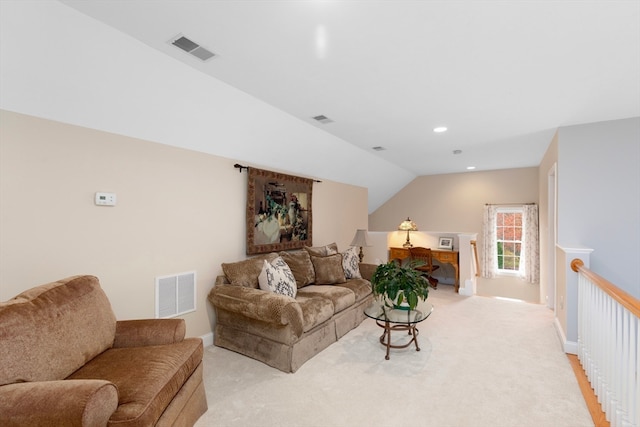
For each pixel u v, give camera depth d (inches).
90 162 87.3
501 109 116.5
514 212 242.7
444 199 268.5
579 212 128.6
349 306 137.7
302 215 170.6
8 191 73.1
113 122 90.0
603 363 78.6
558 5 59.6
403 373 98.7
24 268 75.6
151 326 77.2
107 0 60.6
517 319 154.3
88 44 70.7
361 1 59.2
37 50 66.9
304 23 66.5
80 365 62.3
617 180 122.6
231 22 66.5
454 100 108.9
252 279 120.2
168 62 83.1
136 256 98.6
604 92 99.4
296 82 96.0
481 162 218.7
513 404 82.2
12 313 54.7
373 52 78.1
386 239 245.0
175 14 64.3
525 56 79.0
